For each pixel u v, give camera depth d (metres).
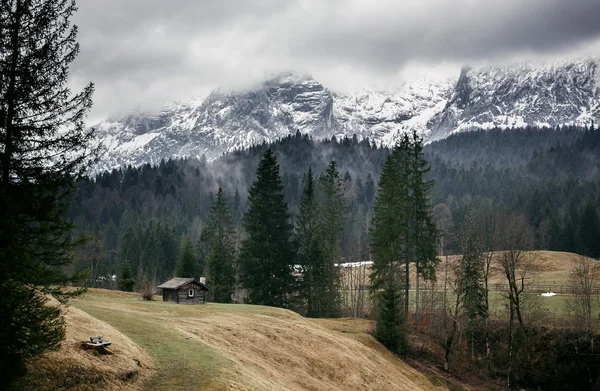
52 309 20.47
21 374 20.03
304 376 38.00
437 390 51.22
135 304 49.47
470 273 61.62
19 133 19.97
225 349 34.59
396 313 58.69
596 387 51.41
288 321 50.03
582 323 58.28
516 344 60.06
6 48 19.86
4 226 19.17
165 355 28.47
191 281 59.09
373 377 43.88
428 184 65.81
